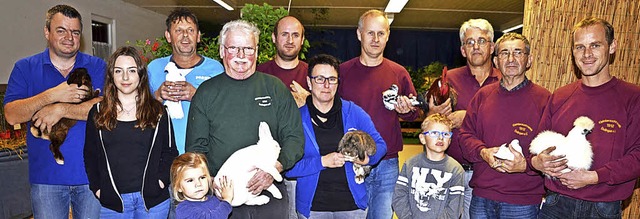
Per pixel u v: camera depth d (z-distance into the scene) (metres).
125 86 2.40
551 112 2.46
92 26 8.66
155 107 2.52
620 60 3.41
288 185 2.94
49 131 2.63
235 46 2.38
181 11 3.01
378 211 3.02
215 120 2.39
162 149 2.54
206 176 2.30
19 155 4.25
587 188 2.28
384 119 3.02
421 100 3.02
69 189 2.79
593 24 2.26
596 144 2.24
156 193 2.50
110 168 2.44
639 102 2.21
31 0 6.79
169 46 4.70
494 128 2.61
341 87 3.12
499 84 2.69
